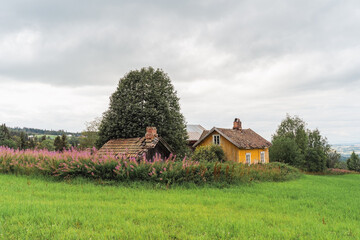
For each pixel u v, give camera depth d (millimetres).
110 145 22109
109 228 6531
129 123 31938
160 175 14711
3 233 5727
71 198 10133
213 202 10594
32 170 15984
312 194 14414
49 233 5898
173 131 32656
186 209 8969
